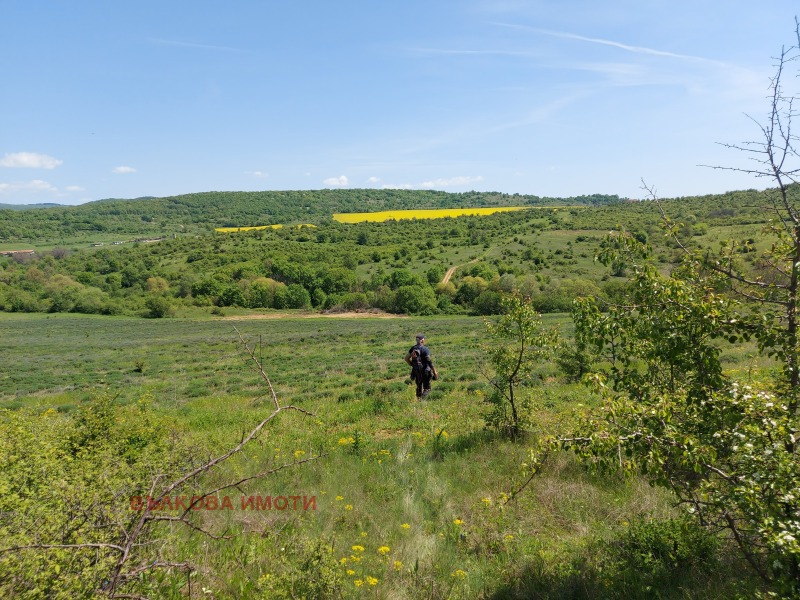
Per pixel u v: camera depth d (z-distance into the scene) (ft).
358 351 128.16
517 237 434.71
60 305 305.73
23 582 8.38
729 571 12.97
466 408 41.29
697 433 12.69
